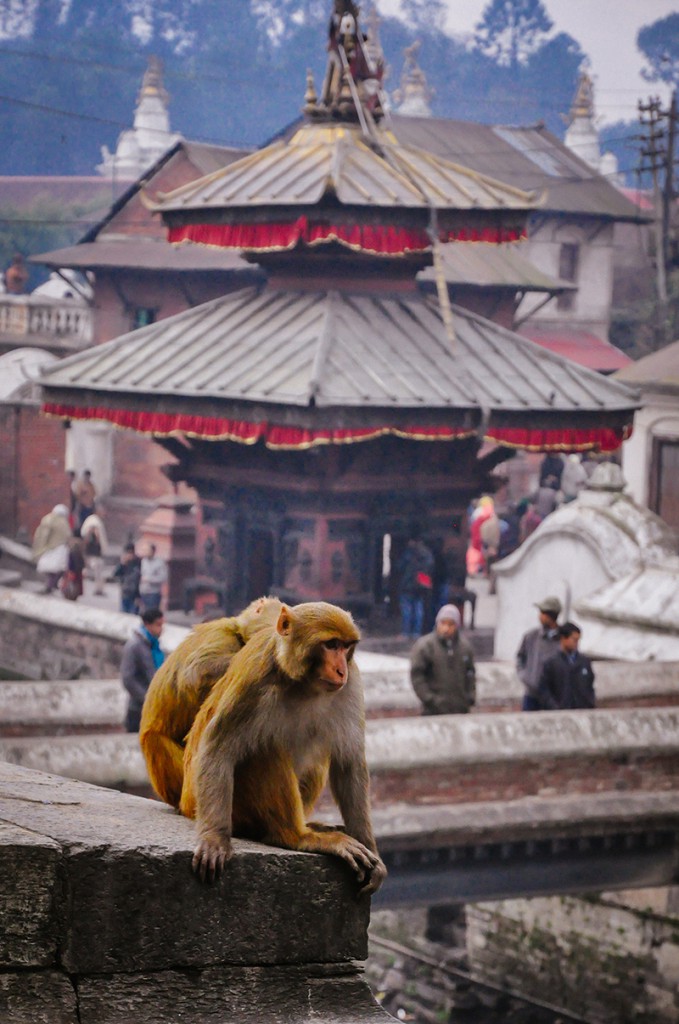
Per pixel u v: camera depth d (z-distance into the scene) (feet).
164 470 98.02
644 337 182.19
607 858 53.78
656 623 70.79
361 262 92.73
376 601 93.81
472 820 50.75
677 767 55.11
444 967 74.79
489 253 150.71
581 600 75.51
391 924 79.25
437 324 92.32
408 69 218.79
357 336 88.79
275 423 82.84
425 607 91.91
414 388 84.02
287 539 92.12
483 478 94.68
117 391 88.12
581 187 176.55
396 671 61.98
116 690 59.21
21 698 57.26
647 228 194.29
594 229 174.29
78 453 149.59
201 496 97.81
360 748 13.83
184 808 14.29
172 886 13.00
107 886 12.85
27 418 147.33
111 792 15.69
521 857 52.49
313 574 90.53
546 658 55.83
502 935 73.36
